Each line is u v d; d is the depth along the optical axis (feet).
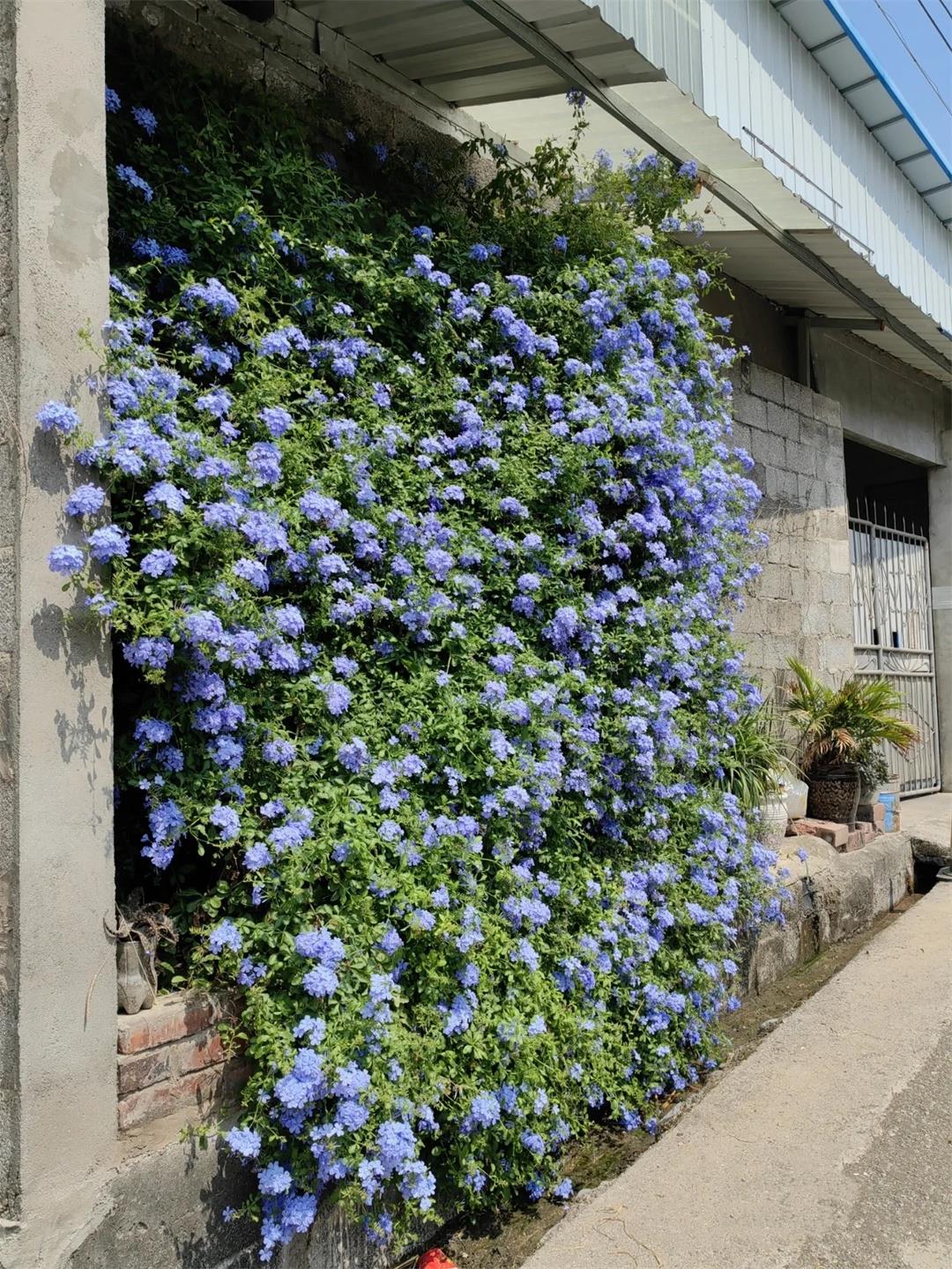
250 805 8.83
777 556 24.03
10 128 7.52
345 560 10.43
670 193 16.08
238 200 10.48
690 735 14.85
